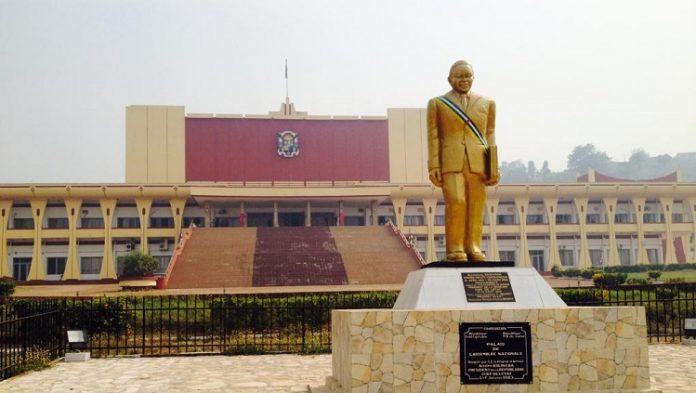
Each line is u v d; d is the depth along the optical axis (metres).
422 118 78.06
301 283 50.56
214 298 26.84
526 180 196.88
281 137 75.56
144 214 66.25
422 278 12.84
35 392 14.41
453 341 11.58
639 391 11.66
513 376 11.59
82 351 20.88
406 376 11.41
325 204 72.56
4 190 63.97
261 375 16.59
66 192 64.75
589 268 63.91
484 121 14.19
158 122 75.06
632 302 23.94
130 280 52.50
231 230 62.91
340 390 12.32
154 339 23.92
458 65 14.23
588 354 11.80
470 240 14.11
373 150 76.88
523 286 12.74
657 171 188.00
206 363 19.14
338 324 12.89
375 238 61.47
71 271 64.62
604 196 70.00
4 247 64.44
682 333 24.23
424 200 69.56
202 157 74.81
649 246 71.38
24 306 19.72
